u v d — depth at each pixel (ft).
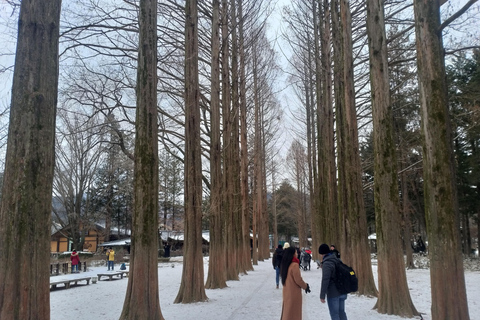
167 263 113.29
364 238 37.14
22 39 15.38
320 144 86.79
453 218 17.72
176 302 35.47
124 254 136.05
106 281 64.34
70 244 160.45
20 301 13.64
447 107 18.69
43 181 14.83
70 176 111.86
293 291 18.51
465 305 17.01
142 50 28.07
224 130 56.39
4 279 13.67
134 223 26.07
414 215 99.45
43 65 15.44
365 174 98.43
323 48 65.67
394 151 29.94
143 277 25.21
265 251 130.41
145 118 27.25
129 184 114.21
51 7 16.05
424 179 18.98
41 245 14.47
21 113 14.79
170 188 169.27
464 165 79.66
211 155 48.80
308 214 225.97
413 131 65.41
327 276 19.11
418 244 120.16
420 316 26.50
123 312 24.97
